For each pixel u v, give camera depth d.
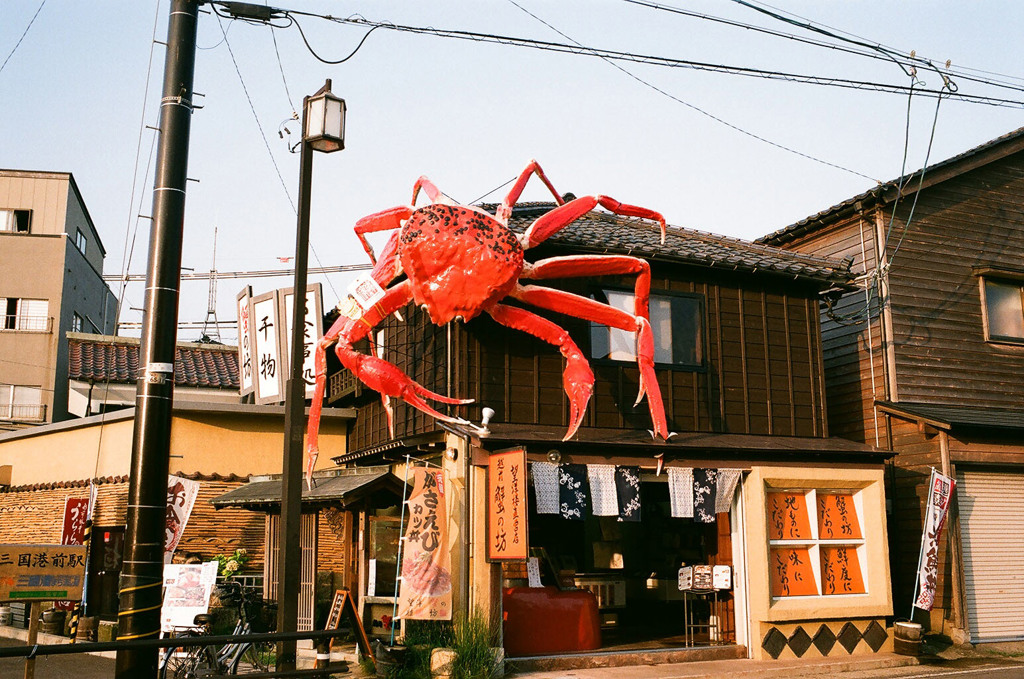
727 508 12.47
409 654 10.37
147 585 7.71
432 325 12.81
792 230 17.95
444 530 10.87
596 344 12.80
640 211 12.33
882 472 13.35
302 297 7.98
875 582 13.00
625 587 15.68
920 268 16.39
